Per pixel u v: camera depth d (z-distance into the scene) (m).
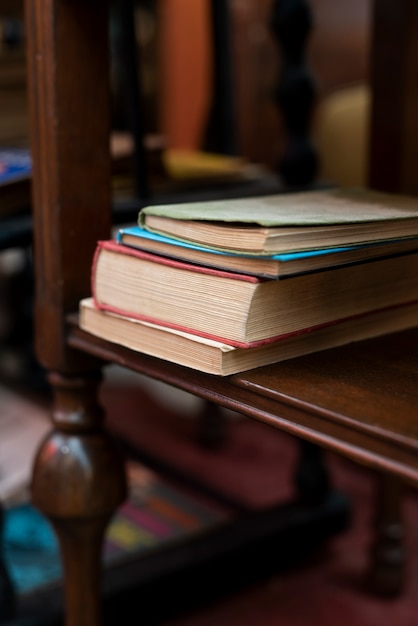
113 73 1.81
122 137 1.16
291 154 1.14
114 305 0.62
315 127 1.71
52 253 0.74
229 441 1.70
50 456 0.80
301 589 1.19
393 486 1.14
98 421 0.80
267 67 1.97
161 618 1.10
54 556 1.16
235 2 1.96
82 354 0.76
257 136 2.02
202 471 1.55
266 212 0.57
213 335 0.54
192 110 2.03
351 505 1.30
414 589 1.20
